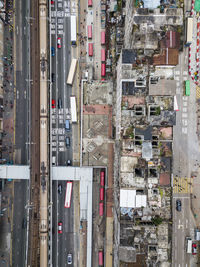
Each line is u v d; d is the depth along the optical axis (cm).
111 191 6738
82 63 7100
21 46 7025
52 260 6862
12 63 7031
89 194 6688
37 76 6800
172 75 5303
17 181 7019
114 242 6425
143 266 5125
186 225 6462
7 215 6969
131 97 5322
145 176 5325
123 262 5128
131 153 5319
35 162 6681
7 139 7050
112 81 6869
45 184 6438
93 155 6794
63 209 6994
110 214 6712
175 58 5191
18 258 6869
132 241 5259
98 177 7044
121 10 6900
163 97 5281
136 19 5225
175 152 6488
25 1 6938
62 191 7038
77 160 7075
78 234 6956
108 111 6850
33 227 6569
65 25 7081
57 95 7081
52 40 7081
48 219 6562
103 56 7038
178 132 6500
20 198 6981
